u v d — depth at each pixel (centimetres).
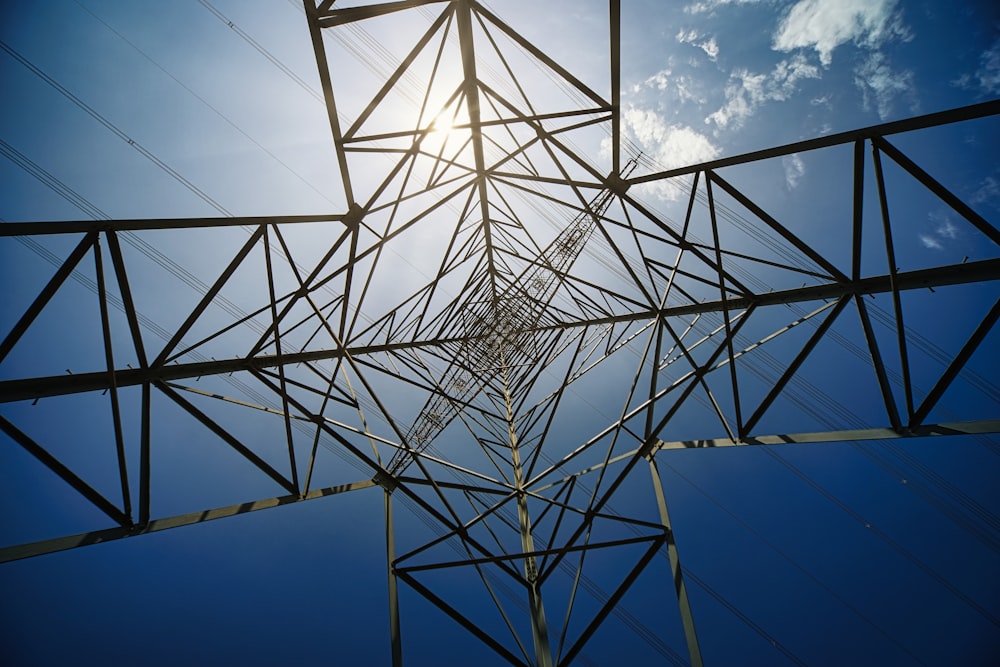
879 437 616
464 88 797
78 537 563
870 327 705
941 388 581
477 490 959
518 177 873
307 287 856
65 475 577
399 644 750
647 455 886
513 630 792
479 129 920
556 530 905
